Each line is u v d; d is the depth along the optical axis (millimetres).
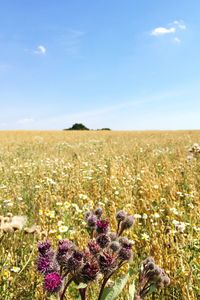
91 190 8523
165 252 4621
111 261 2758
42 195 7340
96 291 3596
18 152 18094
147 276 3131
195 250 4684
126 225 3527
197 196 7535
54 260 2723
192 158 12203
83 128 110375
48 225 5629
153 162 12688
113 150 17672
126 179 9469
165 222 6258
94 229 3342
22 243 4738
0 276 3943
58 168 11359
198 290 3926
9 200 6820
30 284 3869
